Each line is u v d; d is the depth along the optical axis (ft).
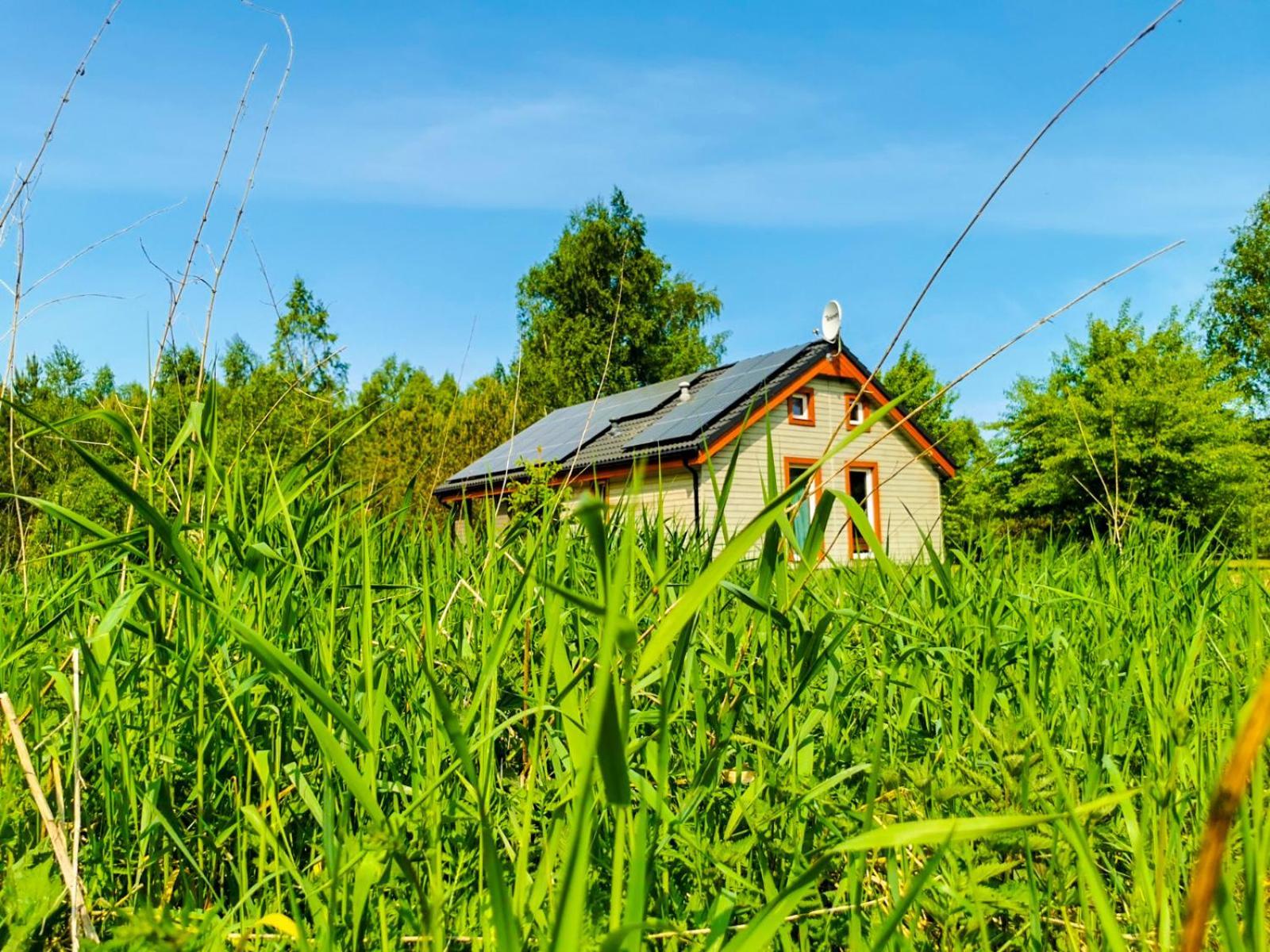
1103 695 5.89
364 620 3.93
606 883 3.63
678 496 51.78
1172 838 3.82
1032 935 3.43
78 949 3.23
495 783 4.36
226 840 4.49
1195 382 53.78
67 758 4.63
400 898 3.52
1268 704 1.38
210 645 4.72
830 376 58.29
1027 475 57.00
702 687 5.05
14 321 6.33
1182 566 9.43
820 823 4.28
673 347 107.34
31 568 9.43
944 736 5.30
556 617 3.29
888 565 3.83
